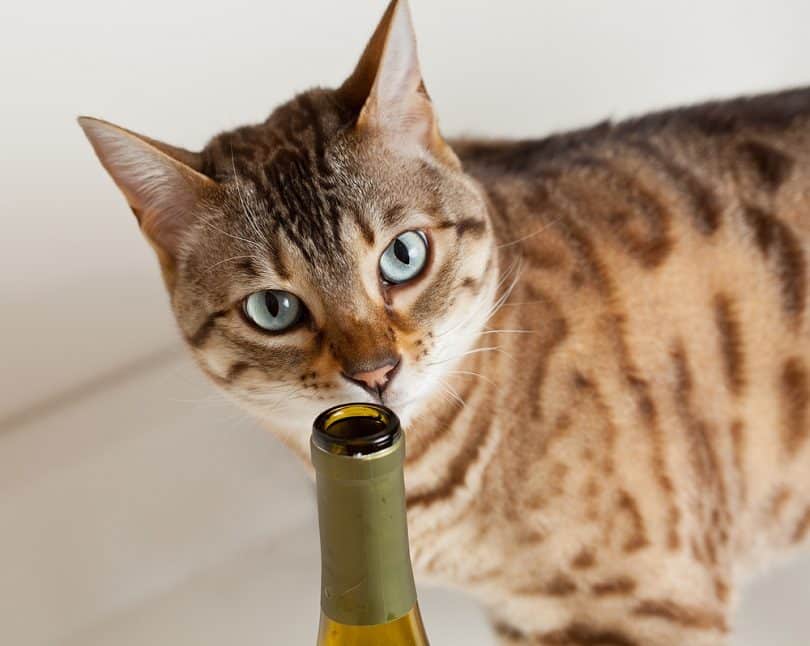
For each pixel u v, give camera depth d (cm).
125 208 92
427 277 66
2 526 90
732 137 81
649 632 75
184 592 93
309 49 95
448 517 75
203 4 89
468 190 69
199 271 67
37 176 88
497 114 107
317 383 65
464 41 102
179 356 98
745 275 77
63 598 92
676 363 75
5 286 90
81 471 93
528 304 73
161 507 95
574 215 76
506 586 77
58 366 94
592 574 74
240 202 65
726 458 78
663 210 77
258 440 99
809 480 81
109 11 85
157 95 90
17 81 84
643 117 87
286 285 64
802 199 78
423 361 66
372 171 65
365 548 45
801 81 119
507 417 72
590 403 72
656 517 73
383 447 44
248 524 97
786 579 87
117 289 94
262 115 95
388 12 63
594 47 108
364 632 53
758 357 77
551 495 72
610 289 74
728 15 113
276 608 90
